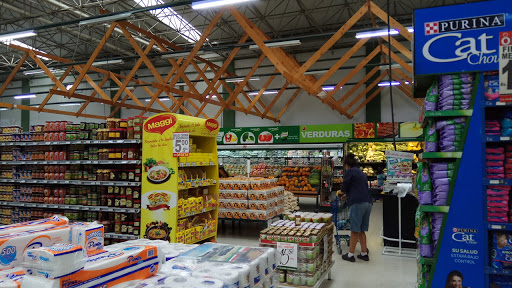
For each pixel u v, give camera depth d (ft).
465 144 7.91
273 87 61.62
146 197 15.53
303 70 28.35
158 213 15.23
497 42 7.79
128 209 16.79
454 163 8.11
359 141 43.70
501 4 7.82
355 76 57.06
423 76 8.45
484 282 7.68
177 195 14.96
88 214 18.60
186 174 16.26
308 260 12.65
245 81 44.34
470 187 7.83
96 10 45.70
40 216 19.95
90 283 4.64
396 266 17.28
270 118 57.93
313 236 12.68
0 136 21.47
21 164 21.30
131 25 32.04
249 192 22.22
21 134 20.81
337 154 46.83
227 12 46.57
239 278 5.89
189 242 15.70
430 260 8.17
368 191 18.28
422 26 8.38
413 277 15.62
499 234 7.79
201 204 16.79
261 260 6.86
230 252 7.22
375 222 29.37
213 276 5.64
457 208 7.89
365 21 49.03
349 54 32.14
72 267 4.37
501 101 7.62
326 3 44.19
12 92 78.69
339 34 27.53
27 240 5.24
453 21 8.12
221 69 39.68
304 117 59.72
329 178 29.89
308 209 36.94
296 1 43.42
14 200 20.79
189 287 5.05
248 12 47.06
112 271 5.00
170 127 15.21
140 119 16.71
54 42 56.34
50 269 4.19
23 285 4.28
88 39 54.44
